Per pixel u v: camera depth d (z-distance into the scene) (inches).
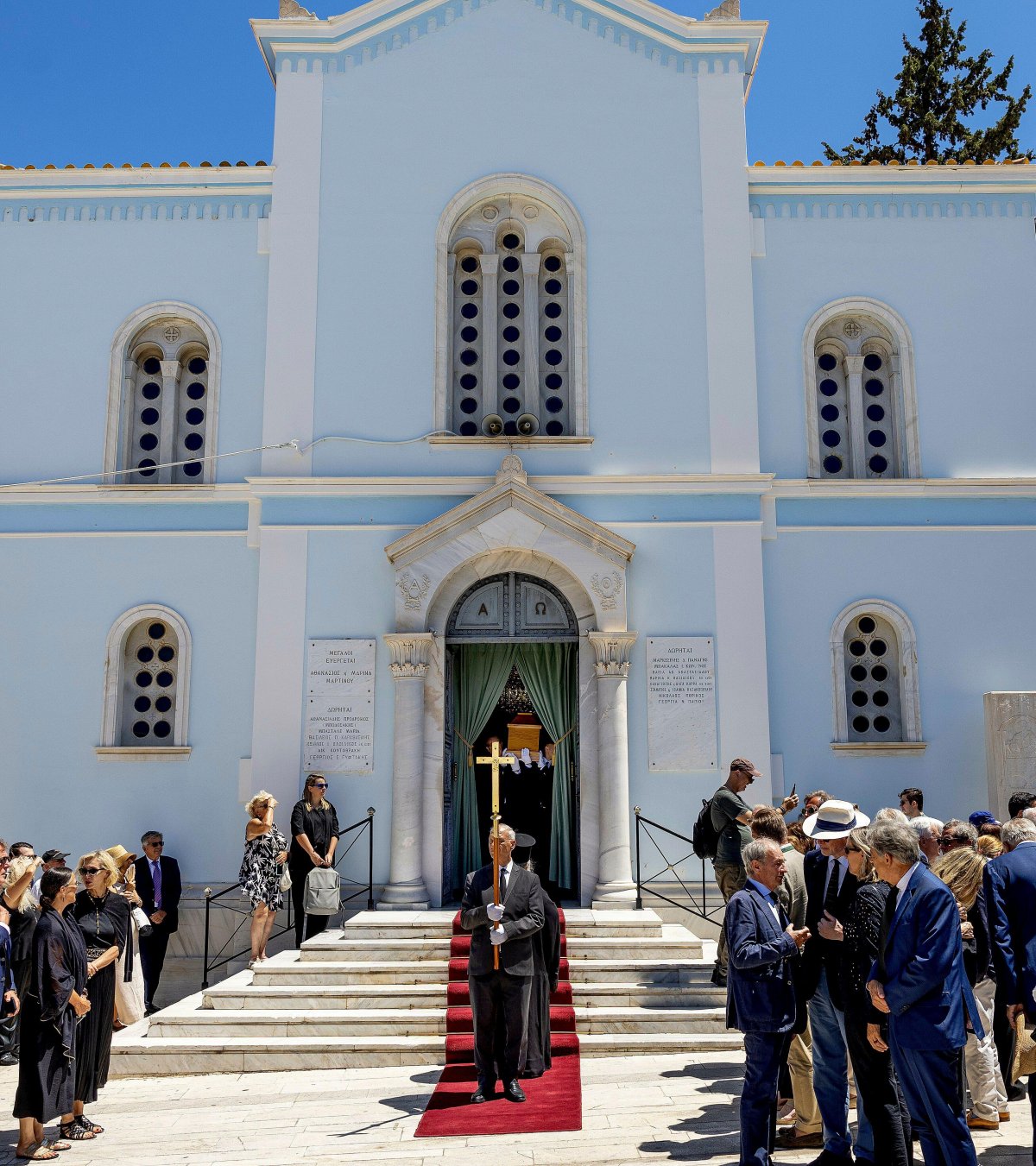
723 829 448.5
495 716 624.7
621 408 607.5
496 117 632.4
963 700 594.2
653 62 637.3
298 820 532.7
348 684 580.7
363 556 594.6
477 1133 330.3
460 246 636.7
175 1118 362.3
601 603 575.5
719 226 622.8
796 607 599.5
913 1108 259.0
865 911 279.1
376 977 463.2
